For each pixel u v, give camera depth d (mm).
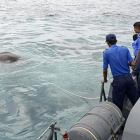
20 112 5852
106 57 4715
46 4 31547
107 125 3773
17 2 32812
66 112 5875
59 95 6824
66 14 23484
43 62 9719
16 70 8750
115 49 4695
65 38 13969
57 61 9875
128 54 4707
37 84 7582
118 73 4617
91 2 35312
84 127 3623
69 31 16000
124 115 4992
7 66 9156
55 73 8539
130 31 16219
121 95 4652
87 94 6918
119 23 19312
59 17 21688
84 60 10055
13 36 14250
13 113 5797
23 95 6793
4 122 5395
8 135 4930
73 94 6887
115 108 4160
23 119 5539
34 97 6676
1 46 12023
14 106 6145
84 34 15164
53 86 7445
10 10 25281
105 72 4824
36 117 5633
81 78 8125
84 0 37875
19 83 7637
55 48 11852
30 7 28094
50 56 10570
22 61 9781
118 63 4605
